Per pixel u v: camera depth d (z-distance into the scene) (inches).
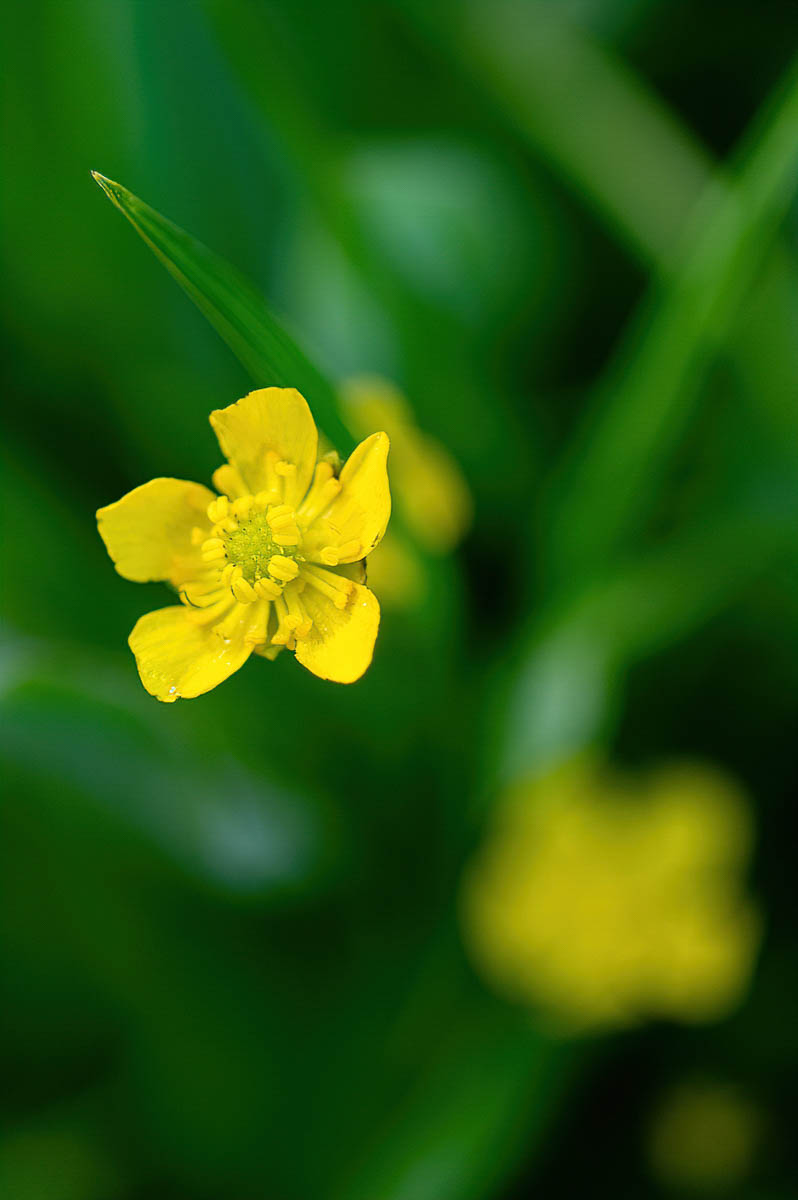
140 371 14.7
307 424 11.2
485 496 14.7
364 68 15.2
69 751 13.2
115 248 14.4
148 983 14.5
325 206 13.5
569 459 13.9
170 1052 14.4
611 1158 14.4
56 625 13.6
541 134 14.0
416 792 13.8
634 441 13.4
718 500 14.0
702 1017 14.7
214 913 14.5
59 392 14.8
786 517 13.5
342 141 15.1
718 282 12.9
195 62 13.8
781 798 15.0
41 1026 14.5
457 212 14.4
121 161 14.0
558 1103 13.8
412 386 14.1
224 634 11.3
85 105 13.9
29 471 14.2
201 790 13.5
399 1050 13.8
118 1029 14.6
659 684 14.6
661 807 14.0
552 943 13.6
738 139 15.4
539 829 13.7
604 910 13.7
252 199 14.3
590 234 15.0
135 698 13.0
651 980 13.8
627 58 15.4
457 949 13.9
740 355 13.5
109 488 14.8
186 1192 13.8
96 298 14.7
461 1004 13.8
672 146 13.9
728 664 14.4
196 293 11.2
